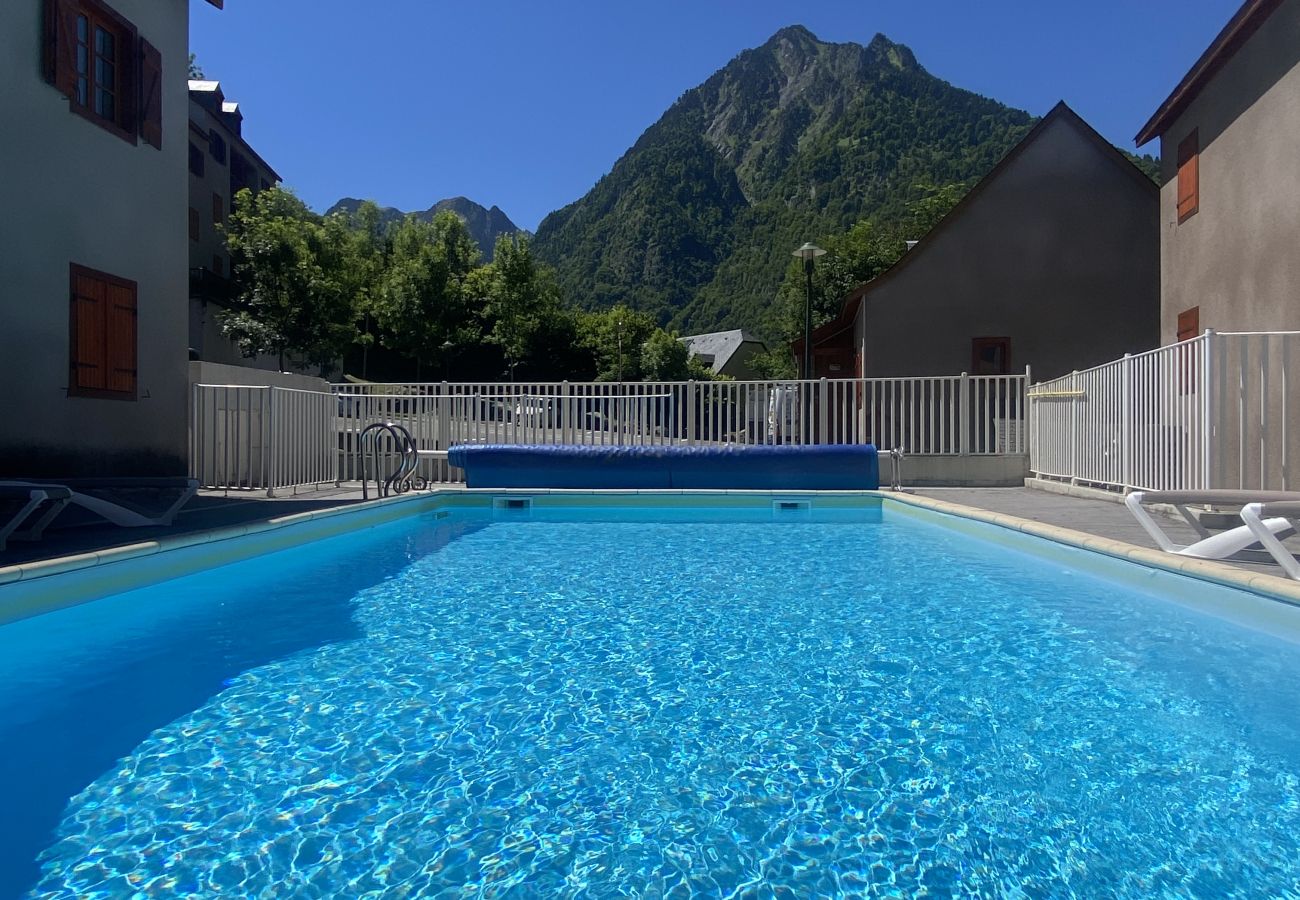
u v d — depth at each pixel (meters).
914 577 5.96
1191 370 7.03
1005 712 3.12
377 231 47.97
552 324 42.56
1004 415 13.62
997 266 15.92
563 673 3.62
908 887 1.94
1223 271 10.22
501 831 2.20
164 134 9.31
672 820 2.27
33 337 7.37
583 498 10.80
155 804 2.35
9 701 3.25
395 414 12.55
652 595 5.33
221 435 10.45
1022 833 2.20
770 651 3.97
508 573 6.19
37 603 4.20
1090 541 5.86
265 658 3.86
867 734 2.90
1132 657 3.84
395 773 2.57
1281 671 3.61
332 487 10.89
